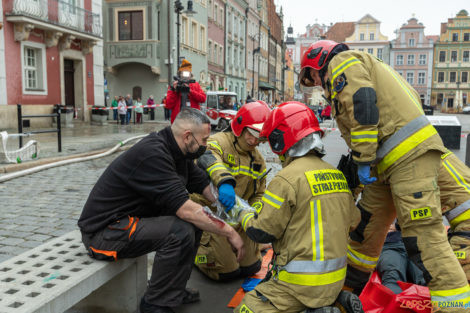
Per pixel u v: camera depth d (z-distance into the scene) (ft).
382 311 8.59
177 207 8.57
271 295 7.86
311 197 7.52
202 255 11.20
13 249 13.17
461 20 233.35
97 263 8.54
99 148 36.68
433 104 242.78
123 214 8.77
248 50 168.25
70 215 16.96
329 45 9.10
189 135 8.80
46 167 27.45
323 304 7.52
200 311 9.84
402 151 8.21
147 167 8.54
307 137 7.97
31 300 6.91
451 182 9.88
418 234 8.23
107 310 9.78
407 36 243.40
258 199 11.71
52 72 64.23
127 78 98.48
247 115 10.54
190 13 75.92
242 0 154.61
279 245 8.09
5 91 55.06
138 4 93.45
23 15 54.54
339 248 7.64
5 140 26.91
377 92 8.34
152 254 13.61
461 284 7.98
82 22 68.80
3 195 20.21
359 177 8.27
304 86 10.05
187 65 24.89
